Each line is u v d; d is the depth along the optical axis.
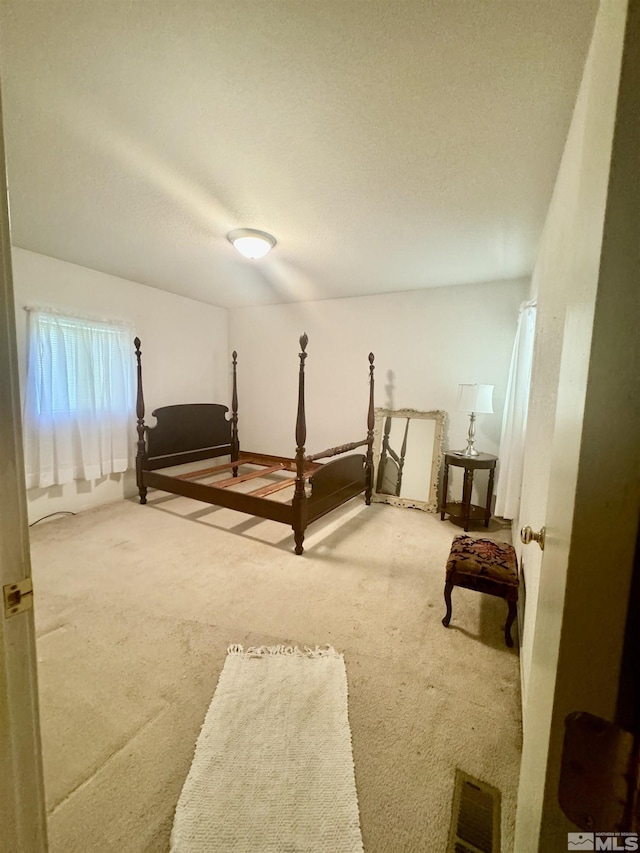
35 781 0.57
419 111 1.32
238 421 5.03
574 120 1.26
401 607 2.00
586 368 0.37
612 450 0.34
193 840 0.95
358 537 2.94
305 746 1.21
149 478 3.56
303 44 1.07
